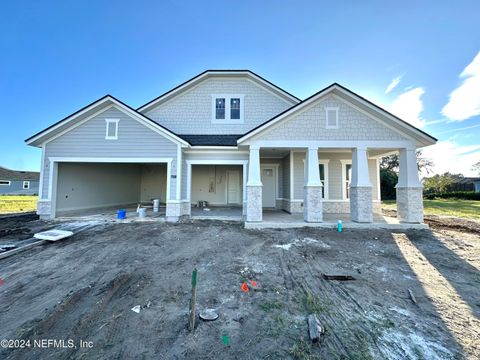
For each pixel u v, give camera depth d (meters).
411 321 3.16
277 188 14.01
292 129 9.37
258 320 3.19
